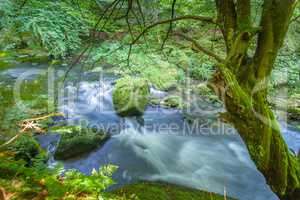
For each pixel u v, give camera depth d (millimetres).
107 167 2207
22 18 4250
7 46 5281
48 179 1688
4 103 5051
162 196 3537
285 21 1686
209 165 5836
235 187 5141
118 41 4355
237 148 6492
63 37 4562
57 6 4441
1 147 2363
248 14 1710
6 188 1601
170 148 6363
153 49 4578
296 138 6379
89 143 5781
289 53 6078
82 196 1736
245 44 1681
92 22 4246
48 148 5285
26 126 2412
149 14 4270
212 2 3805
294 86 6660
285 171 1788
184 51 4680
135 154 5988
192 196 3727
